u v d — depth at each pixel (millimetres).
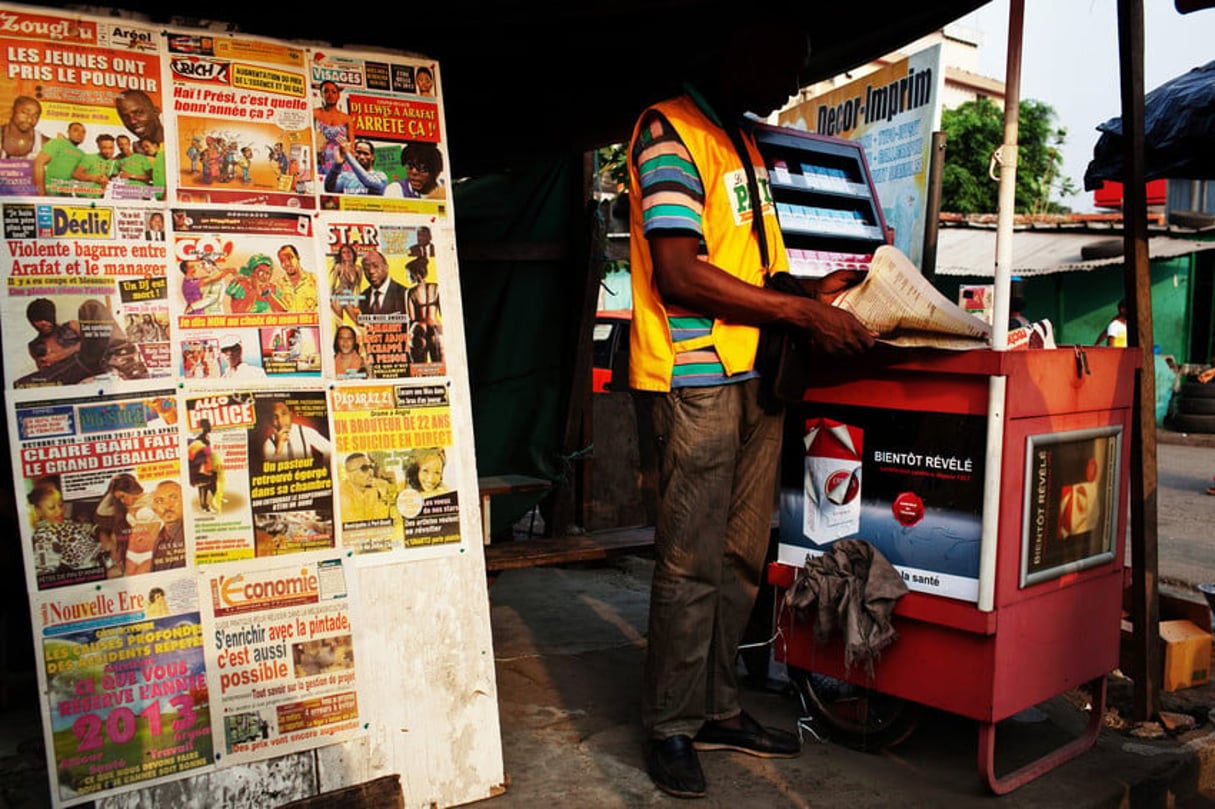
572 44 3232
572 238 4477
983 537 2406
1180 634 3541
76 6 2166
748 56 2551
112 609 2137
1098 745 2982
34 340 2100
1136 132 3086
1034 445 2479
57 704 2074
